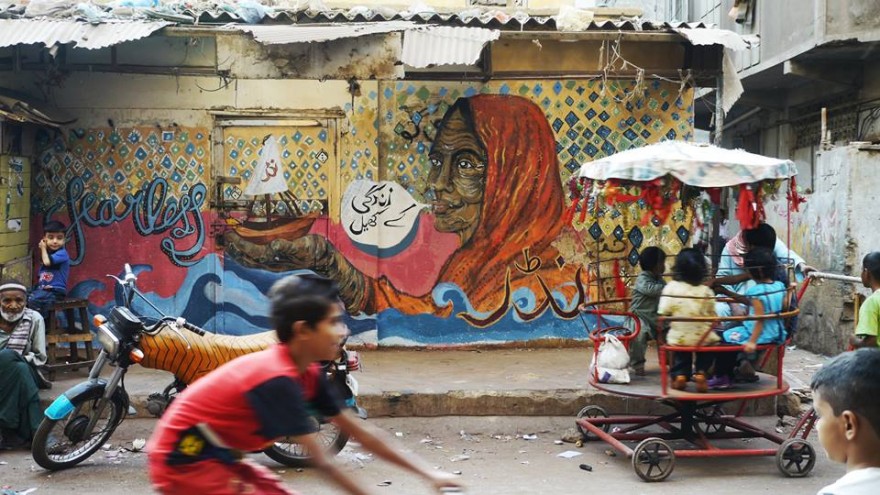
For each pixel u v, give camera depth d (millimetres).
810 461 6570
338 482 3170
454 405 8023
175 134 9609
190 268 9672
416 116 9719
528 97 9750
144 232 9633
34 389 7207
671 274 7215
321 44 9141
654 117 9781
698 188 8062
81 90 9555
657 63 9719
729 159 6789
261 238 9695
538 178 9773
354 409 6820
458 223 9773
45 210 9609
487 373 8711
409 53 8438
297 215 9719
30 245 9586
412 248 9766
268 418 3094
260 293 9703
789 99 15359
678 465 6898
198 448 3104
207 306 9680
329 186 9719
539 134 9758
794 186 6953
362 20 9438
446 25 9391
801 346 11883
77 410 6684
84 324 8898
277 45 9211
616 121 9766
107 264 9625
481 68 9672
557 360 9273
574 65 9727
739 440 7535
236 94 9594
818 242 11625
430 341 9820
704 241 9492
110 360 6617
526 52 9695
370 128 9695
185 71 9500
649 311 7332
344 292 9766
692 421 7082
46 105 9508
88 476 6535
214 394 3100
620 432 7203
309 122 9656
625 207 8703
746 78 14617
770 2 13633
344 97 9680
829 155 11234
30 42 8156
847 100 13273
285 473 6676
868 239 10562
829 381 2271
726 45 8828
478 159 9758
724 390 6816
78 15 8930
